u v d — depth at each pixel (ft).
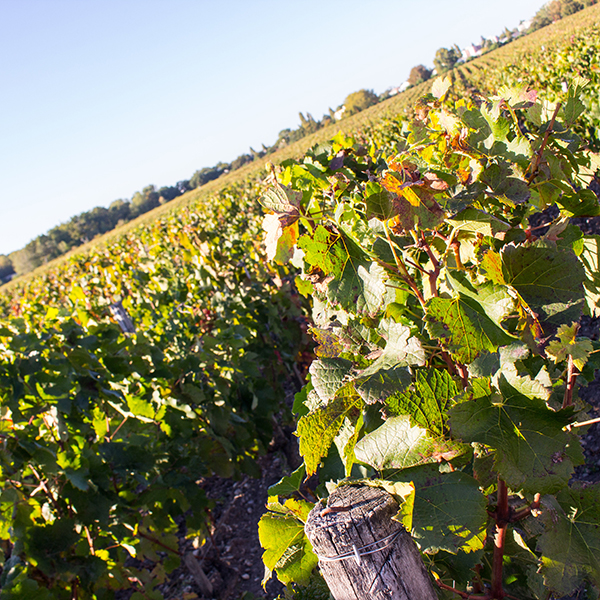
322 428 3.82
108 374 10.11
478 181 3.81
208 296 17.10
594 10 226.99
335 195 6.06
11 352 9.61
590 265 4.53
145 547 10.40
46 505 8.55
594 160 4.62
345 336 4.34
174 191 375.66
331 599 4.33
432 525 3.34
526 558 4.78
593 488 3.66
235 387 14.55
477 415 3.23
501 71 119.24
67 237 340.39
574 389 4.91
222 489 15.85
